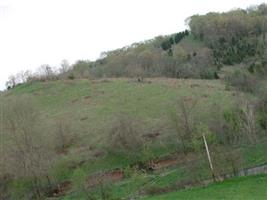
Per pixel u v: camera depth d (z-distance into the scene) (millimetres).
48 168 87562
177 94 117688
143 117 106438
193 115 98125
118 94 126000
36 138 94875
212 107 100688
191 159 73562
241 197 45531
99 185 72125
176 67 174750
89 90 134125
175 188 61656
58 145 100375
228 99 108750
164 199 53031
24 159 88375
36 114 107688
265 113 90375
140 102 116500
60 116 116750
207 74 164250
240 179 53531
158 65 180375
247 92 114188
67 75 161875
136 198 63094
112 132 97188
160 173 78062
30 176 86375
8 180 90125
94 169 88750
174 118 93125
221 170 59469
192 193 52438
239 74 130000
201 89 121500
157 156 88188
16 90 147375
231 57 191875
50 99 132250
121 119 98812
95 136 102000
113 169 87312
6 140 99875
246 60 185000
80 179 72125
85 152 95750
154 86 128875
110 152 93625
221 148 68688
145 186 72000
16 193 86062
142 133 97625
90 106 121125
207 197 48719
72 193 78875
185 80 140625
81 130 106188
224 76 148125
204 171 62969
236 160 60625
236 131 83625
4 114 104312
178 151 88000
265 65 137625
